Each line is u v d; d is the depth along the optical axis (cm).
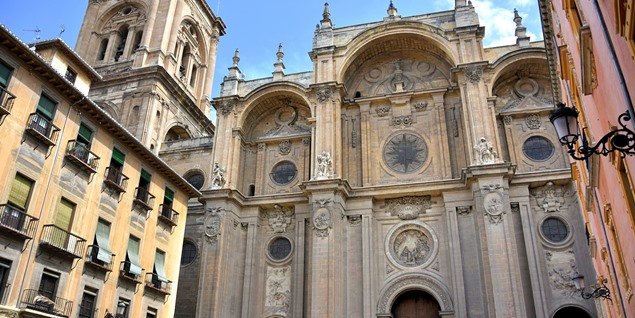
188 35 6253
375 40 4225
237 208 3988
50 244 2259
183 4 6122
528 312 3194
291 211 3984
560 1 1603
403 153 3966
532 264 3269
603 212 1903
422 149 3938
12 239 2125
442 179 3741
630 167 1113
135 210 2981
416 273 3522
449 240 3491
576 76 1720
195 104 5812
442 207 3666
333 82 4084
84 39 6047
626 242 1490
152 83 5188
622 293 1922
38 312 2153
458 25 4078
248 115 4416
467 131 3697
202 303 3556
